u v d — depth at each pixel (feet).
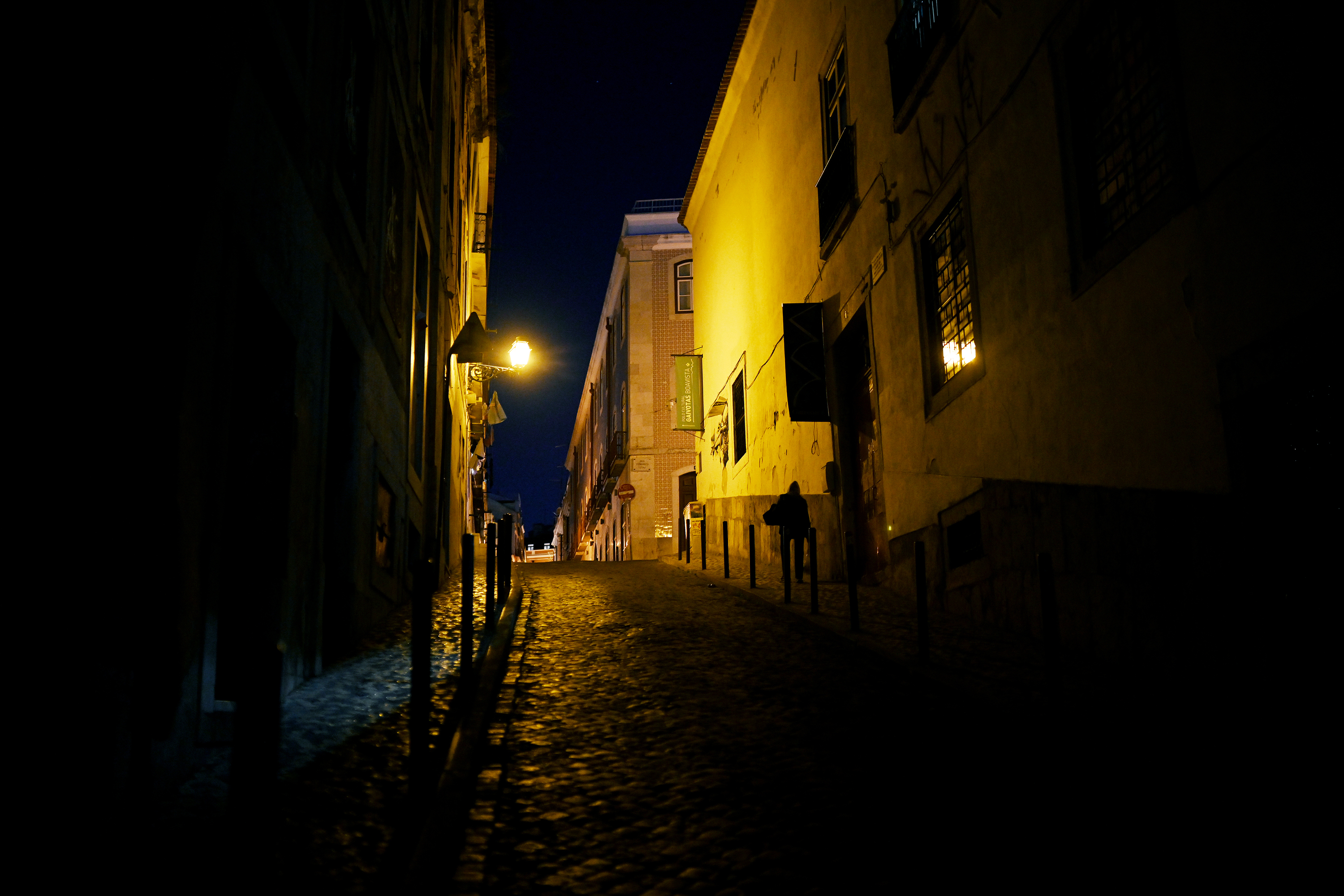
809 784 14.56
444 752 14.93
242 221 13.61
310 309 18.24
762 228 55.21
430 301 39.34
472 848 11.89
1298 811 12.05
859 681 21.21
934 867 11.47
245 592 16.63
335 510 23.40
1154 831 11.98
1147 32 19.58
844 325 40.91
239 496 16.72
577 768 15.43
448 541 47.47
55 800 9.16
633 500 99.86
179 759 11.55
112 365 10.47
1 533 9.09
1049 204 23.50
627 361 105.29
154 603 10.68
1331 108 14.40
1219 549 17.22
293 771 13.35
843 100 42.34
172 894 8.61
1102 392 21.07
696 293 77.00
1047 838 12.12
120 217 10.72
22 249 9.53
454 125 51.21
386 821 12.01
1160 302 18.90
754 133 57.41
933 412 31.22
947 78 29.71
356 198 24.58
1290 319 15.39
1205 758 14.23
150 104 11.14
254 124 14.11
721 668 22.90
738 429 61.36
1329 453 14.71
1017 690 18.74
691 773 15.12
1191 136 17.76
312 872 10.09
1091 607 21.40
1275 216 15.64
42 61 9.79
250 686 6.90
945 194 30.07
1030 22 24.26
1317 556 14.97
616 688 20.94
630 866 11.71
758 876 11.36
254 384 16.96
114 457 10.40
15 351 9.37
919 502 32.35
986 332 27.04
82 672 9.64
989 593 26.66
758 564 51.08
